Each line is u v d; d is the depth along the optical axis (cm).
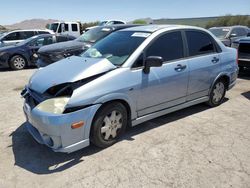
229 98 635
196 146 401
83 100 345
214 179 323
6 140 430
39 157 377
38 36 1207
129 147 398
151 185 313
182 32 477
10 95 696
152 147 398
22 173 341
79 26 2162
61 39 1251
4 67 1142
